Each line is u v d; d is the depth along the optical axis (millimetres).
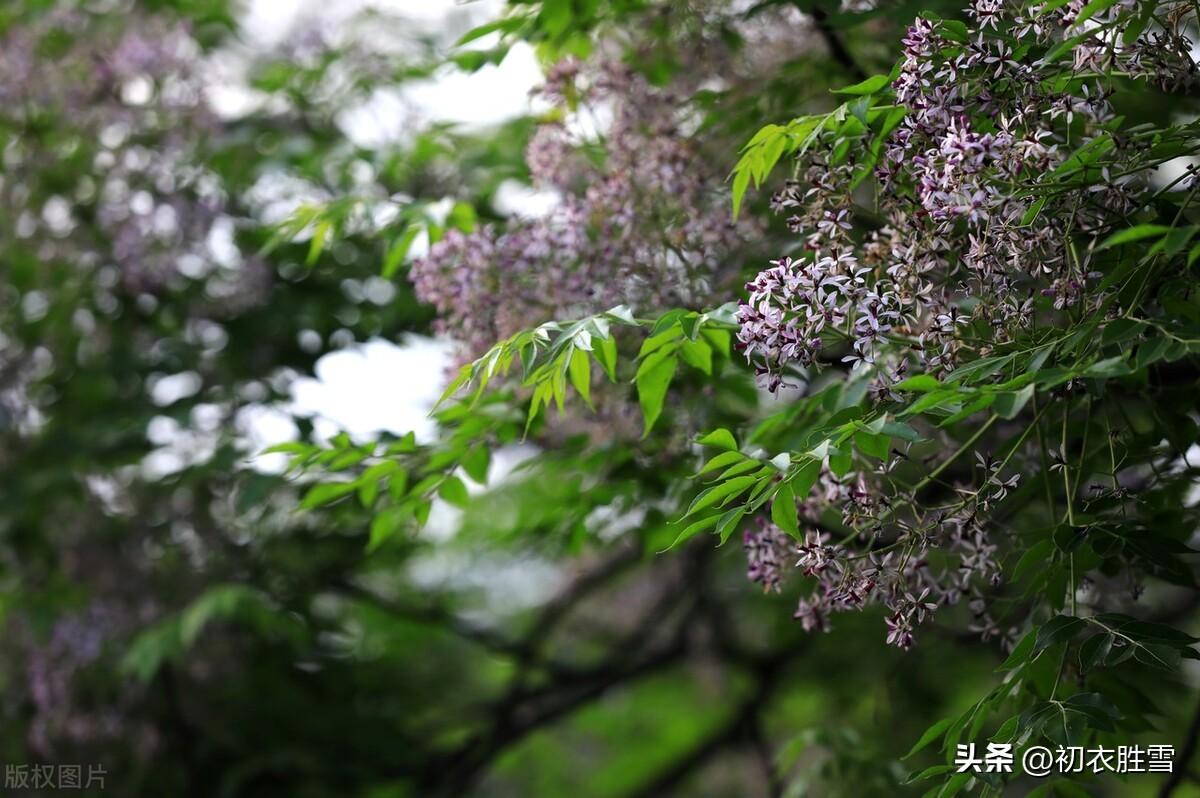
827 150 2934
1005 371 2621
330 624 6629
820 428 2818
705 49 3924
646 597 8984
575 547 4312
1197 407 3170
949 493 3668
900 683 5168
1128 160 2531
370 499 3838
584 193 3891
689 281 3510
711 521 2578
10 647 6215
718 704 9820
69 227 6156
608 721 9984
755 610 6785
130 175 5832
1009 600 2959
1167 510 3223
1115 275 2479
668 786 7582
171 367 5805
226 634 6211
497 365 3180
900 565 2691
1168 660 2508
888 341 2574
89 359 6250
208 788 6145
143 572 6168
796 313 2564
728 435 2516
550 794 10250
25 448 6273
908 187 2814
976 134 2449
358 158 5344
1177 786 3352
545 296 3504
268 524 6305
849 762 4355
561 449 4070
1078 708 2574
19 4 6090
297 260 5840
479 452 3787
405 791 6832
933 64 2584
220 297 5836
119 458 5996
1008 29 2646
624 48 4020
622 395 3740
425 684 7559
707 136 3762
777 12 3951
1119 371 2293
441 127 5090
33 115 6094
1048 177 2494
